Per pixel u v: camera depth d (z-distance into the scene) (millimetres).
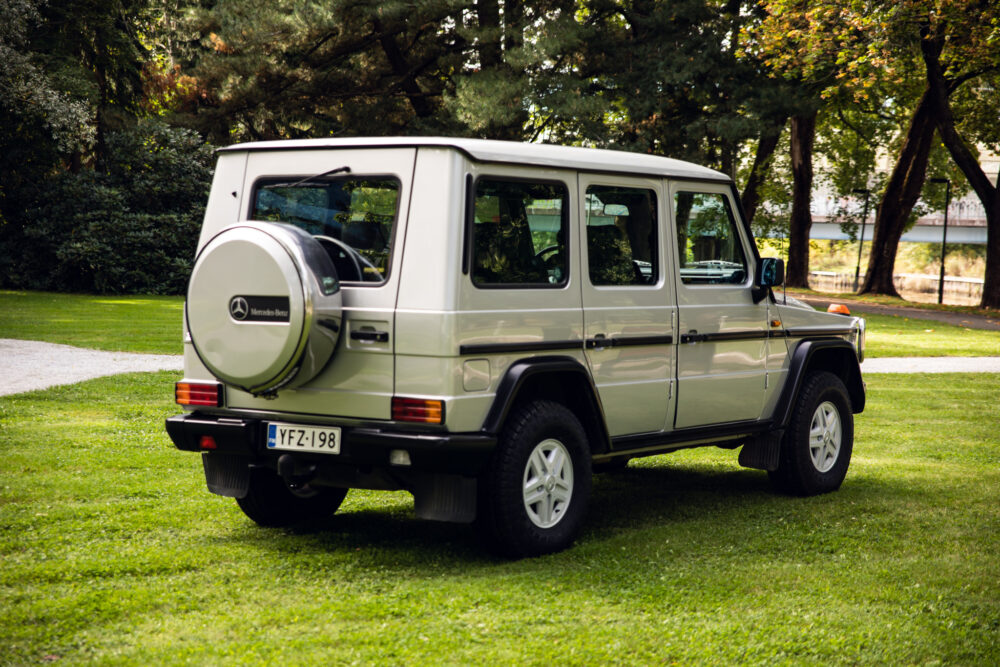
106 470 7305
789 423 7027
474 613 4375
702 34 27906
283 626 4203
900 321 27250
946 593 4789
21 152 30672
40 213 30844
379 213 5137
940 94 31453
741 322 6660
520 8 29234
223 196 5691
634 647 3992
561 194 5512
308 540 5684
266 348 4949
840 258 96812
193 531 5824
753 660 3896
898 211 38000
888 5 22484
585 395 5551
